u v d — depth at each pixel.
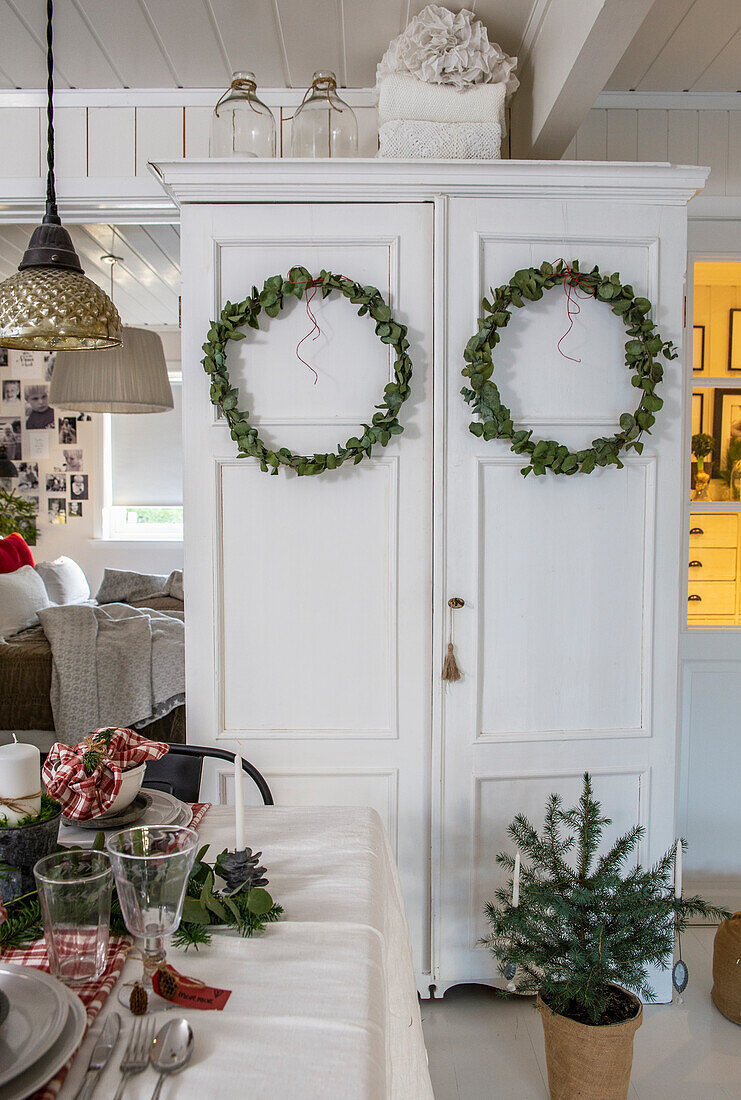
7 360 6.57
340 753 2.22
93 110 2.55
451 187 2.12
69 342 1.78
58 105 2.54
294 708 2.21
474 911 2.23
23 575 4.21
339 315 2.15
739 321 2.81
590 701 2.24
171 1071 0.81
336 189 2.12
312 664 2.21
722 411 2.83
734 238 2.72
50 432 6.56
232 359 2.14
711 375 2.83
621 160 2.66
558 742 2.23
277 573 2.19
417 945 2.25
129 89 2.53
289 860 1.34
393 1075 1.16
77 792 1.31
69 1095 0.77
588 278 2.12
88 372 3.34
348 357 2.15
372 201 2.14
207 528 2.17
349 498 2.18
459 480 2.17
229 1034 0.88
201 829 1.46
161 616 3.89
